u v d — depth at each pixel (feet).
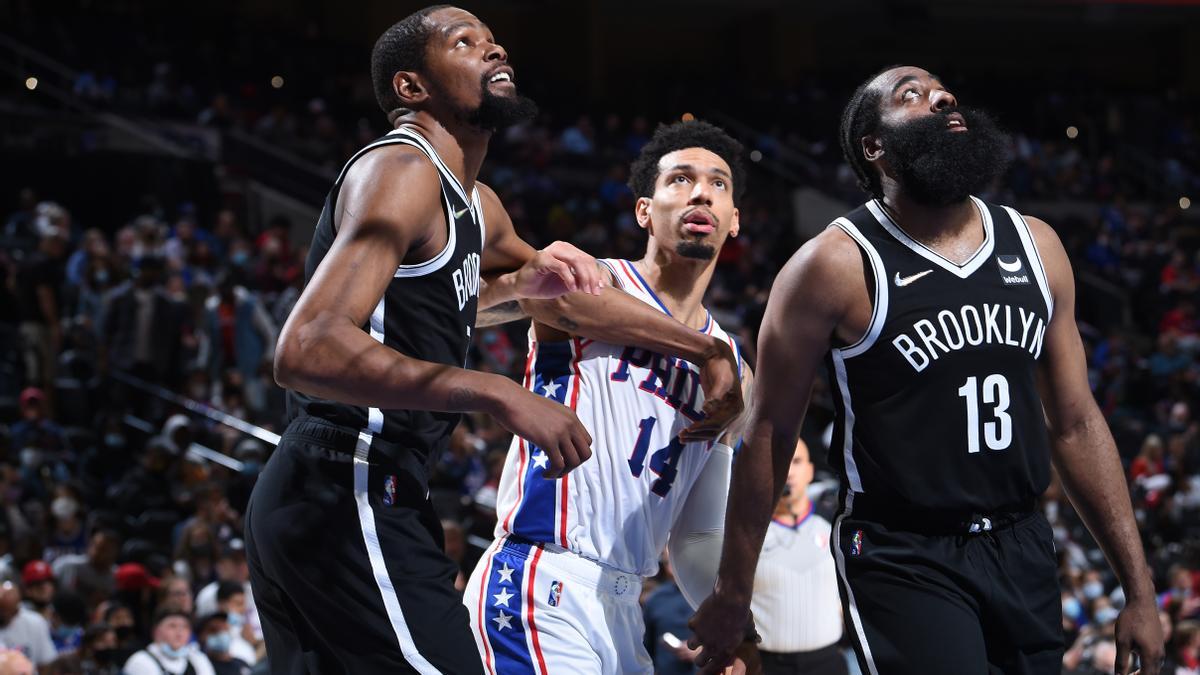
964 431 7.73
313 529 7.22
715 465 9.57
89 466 27.78
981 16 76.48
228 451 28.76
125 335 30.53
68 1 59.98
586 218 54.80
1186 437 39.50
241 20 64.69
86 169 45.16
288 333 6.71
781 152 64.69
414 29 7.80
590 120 67.87
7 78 52.95
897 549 7.80
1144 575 8.25
